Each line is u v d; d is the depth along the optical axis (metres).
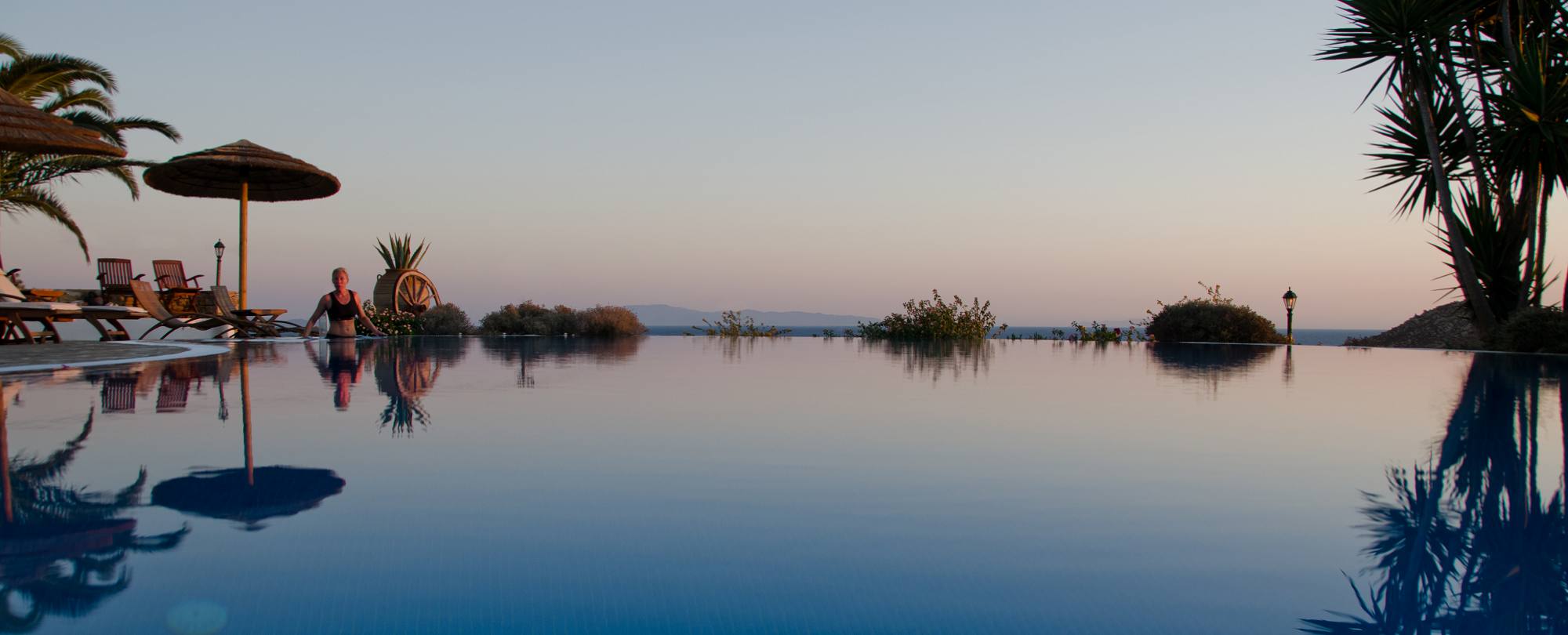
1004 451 2.07
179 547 1.17
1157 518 1.41
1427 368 5.95
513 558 1.14
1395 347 13.09
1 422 2.48
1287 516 1.43
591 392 3.55
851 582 1.06
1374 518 1.41
